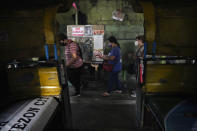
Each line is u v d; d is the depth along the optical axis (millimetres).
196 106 1620
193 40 1678
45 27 1687
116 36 5133
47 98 1812
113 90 3926
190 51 1703
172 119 1420
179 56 1796
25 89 1826
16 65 1782
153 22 1706
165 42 1745
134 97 3568
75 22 5031
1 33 1641
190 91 1854
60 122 1954
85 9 4980
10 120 1368
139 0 1762
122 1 4898
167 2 1709
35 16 1678
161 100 1774
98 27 4934
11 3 1630
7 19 1639
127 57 5133
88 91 4020
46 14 1678
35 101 1738
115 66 3504
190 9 1638
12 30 1660
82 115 2770
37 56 1747
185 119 1414
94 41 5016
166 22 1707
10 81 1753
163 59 1828
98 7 4961
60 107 1894
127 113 2834
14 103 1711
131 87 4219
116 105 3168
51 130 1673
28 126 1302
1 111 1520
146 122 2170
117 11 4934
